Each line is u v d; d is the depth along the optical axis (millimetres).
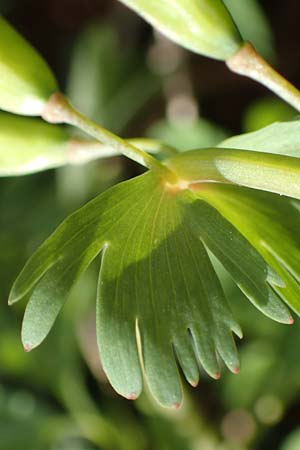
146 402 197
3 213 217
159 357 109
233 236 109
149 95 239
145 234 109
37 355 204
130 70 240
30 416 205
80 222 109
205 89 250
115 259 109
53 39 263
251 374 187
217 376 109
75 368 206
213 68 247
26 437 203
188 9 110
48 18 265
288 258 112
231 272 109
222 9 111
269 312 109
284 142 114
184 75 245
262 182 106
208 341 109
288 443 186
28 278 108
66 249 108
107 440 204
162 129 205
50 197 218
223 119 253
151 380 109
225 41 111
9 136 116
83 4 265
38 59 112
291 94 111
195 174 108
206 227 109
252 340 182
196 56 246
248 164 107
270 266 109
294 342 180
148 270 109
